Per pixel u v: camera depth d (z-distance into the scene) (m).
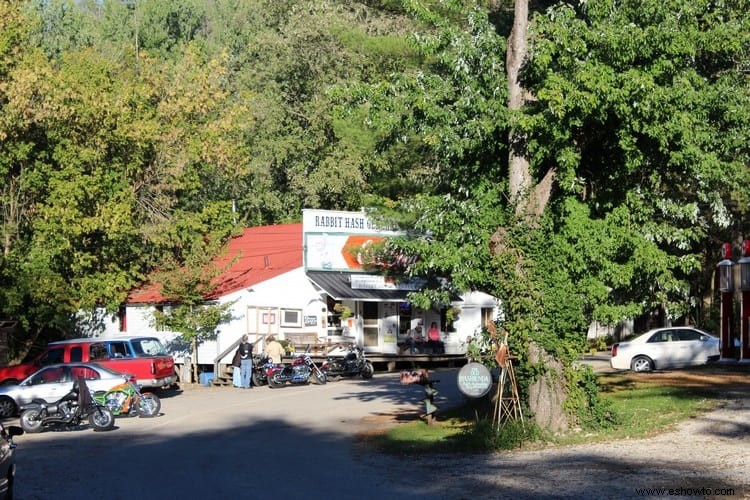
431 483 15.06
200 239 41.16
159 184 41.72
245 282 39.00
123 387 26.28
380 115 20.80
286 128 54.03
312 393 32.38
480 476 15.47
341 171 50.47
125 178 40.28
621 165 20.11
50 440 22.14
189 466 17.45
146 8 75.94
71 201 37.47
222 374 37.38
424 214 21.47
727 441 17.36
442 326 44.47
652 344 34.72
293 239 44.91
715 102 19.78
